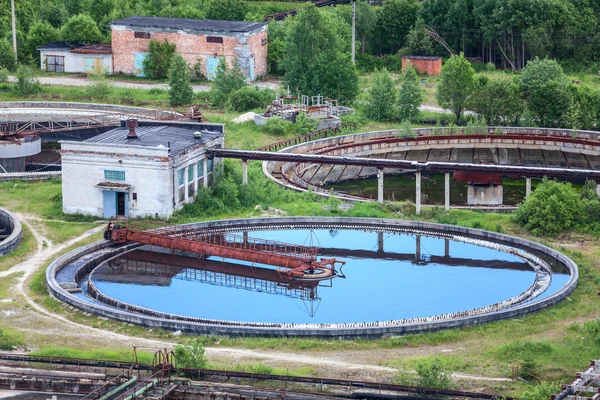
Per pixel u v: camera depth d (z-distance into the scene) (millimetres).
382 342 74500
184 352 67812
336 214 105188
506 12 186125
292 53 158500
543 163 136000
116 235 96625
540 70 148375
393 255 95375
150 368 66500
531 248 96438
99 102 151625
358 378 67625
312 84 154750
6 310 81000
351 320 79562
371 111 148250
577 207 100938
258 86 160875
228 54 165125
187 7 194500
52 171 122438
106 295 84625
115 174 103188
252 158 109312
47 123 137500
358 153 132125
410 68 149625
